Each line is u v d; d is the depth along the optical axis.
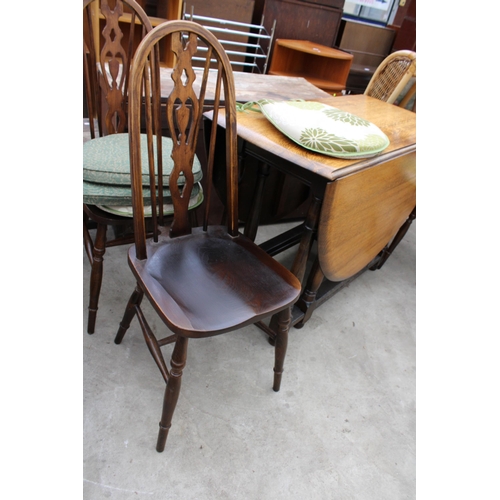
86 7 1.15
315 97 1.92
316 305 1.64
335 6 3.07
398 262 2.29
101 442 1.11
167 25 0.84
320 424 1.29
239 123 1.32
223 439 1.18
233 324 0.89
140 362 1.36
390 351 1.65
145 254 1.02
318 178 1.16
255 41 3.03
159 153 0.98
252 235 1.72
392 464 1.22
